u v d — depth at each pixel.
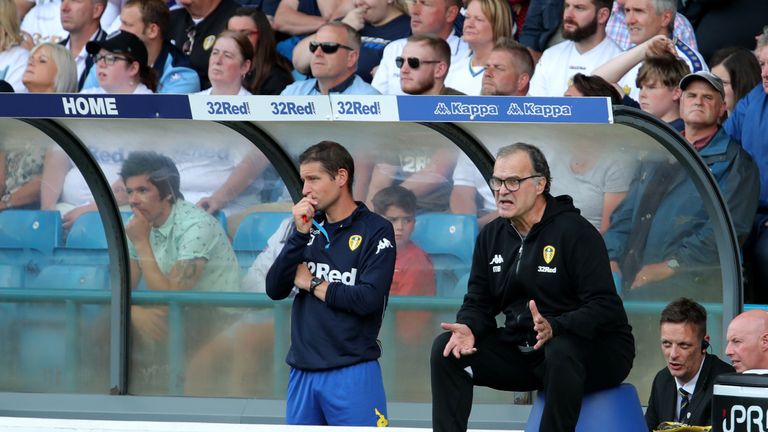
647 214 22.95
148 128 23.78
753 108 26.66
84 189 26.06
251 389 25.58
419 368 24.69
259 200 25.23
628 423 15.16
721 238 21.75
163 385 25.81
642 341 23.31
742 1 28.30
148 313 25.80
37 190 26.09
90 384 26.03
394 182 24.34
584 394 15.22
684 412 18.45
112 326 25.58
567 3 28.69
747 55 27.72
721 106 26.31
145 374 25.88
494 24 29.38
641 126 20.59
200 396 25.69
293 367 17.48
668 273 23.08
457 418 14.56
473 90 29.70
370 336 17.22
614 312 14.21
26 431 13.70
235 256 25.45
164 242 25.56
